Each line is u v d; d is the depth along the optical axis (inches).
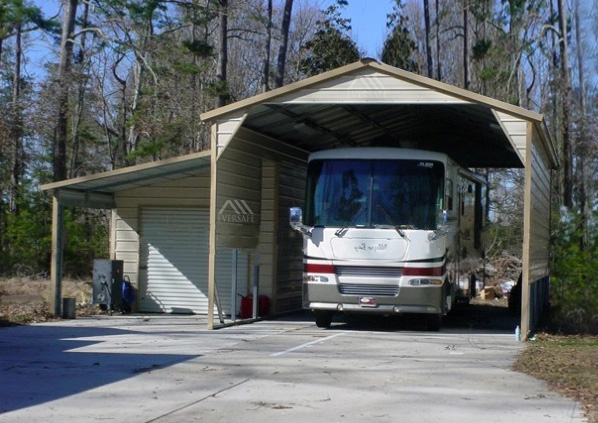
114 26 1301.7
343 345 522.6
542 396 358.6
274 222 737.6
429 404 341.4
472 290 824.3
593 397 356.2
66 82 1204.5
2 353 478.6
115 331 598.9
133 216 776.9
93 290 759.7
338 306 588.4
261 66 1647.4
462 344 536.1
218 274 755.4
